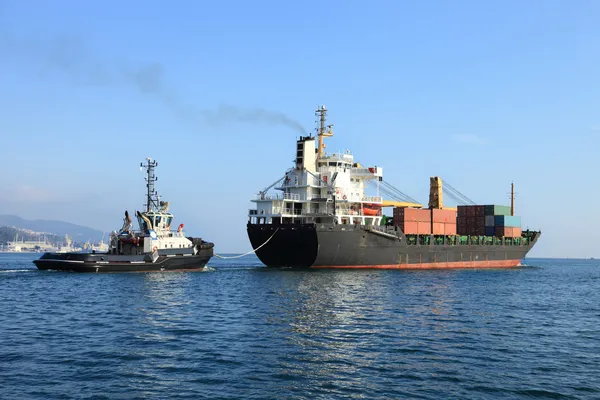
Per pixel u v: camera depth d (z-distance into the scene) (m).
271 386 20.69
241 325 32.69
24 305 39.38
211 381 21.17
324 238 70.38
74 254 64.19
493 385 21.19
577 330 33.78
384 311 39.22
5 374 21.58
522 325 35.03
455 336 30.50
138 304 40.31
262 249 77.25
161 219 67.25
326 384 21.03
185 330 30.83
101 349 25.91
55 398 18.94
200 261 69.94
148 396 19.31
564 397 19.92
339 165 82.00
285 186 79.19
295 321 34.31
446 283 62.47
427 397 19.70
